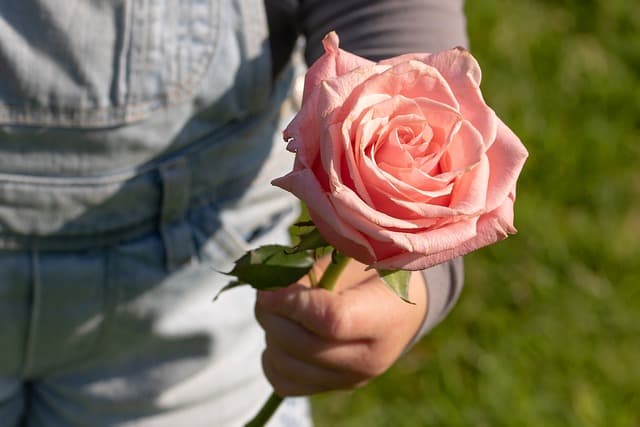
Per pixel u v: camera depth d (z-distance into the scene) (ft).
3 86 2.81
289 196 3.26
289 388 2.80
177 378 3.25
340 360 2.73
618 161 5.92
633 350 5.10
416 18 2.82
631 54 6.64
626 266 5.42
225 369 3.29
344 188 2.22
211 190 3.05
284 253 2.49
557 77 6.33
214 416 3.34
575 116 6.12
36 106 2.82
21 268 2.98
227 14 2.89
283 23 3.01
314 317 2.67
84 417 3.30
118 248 3.03
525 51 6.45
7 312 3.04
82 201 2.93
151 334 3.17
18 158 2.87
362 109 2.26
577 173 5.80
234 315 3.24
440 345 4.95
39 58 2.79
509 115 5.97
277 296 2.69
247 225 3.17
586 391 4.87
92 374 3.24
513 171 2.32
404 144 2.27
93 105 2.84
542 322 5.12
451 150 2.29
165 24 2.85
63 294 3.03
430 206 2.24
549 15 6.81
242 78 2.93
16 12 2.77
